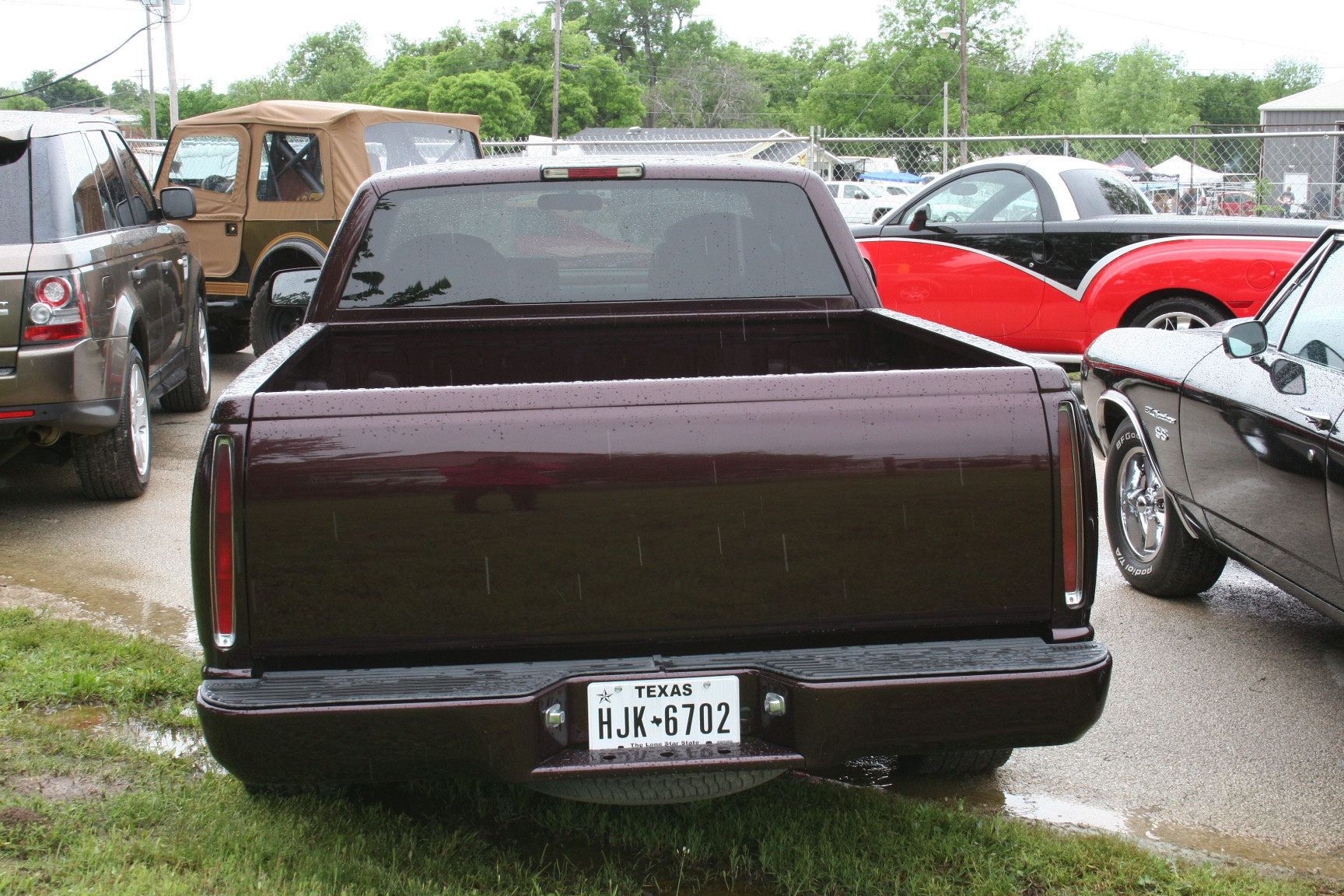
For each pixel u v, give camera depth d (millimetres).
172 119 30969
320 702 2215
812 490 2260
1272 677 3941
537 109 83375
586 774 2270
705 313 3668
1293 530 3596
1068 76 71500
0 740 3297
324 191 9164
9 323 5090
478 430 2219
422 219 3629
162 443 7434
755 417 2252
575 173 3615
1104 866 2721
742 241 3686
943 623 2344
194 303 7836
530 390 2234
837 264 3693
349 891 2488
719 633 2303
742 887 2631
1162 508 4672
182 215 6945
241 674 2266
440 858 2684
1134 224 7918
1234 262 7535
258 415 2213
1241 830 2957
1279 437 3611
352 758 2244
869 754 2336
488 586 2246
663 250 3674
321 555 2217
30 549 5309
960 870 2684
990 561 2314
